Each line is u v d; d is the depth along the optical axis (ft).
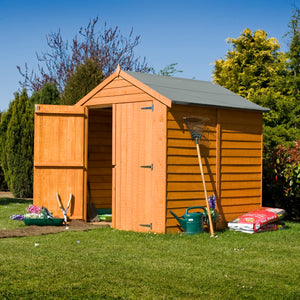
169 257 21.45
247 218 26.81
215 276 19.47
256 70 53.47
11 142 38.27
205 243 23.88
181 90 27.58
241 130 28.25
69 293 17.79
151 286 18.47
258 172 28.99
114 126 27.61
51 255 21.18
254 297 17.95
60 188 28.96
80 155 29.14
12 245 22.61
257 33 55.72
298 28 49.55
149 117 26.14
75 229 26.48
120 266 20.16
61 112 29.04
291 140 45.11
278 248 23.32
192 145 26.32
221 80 55.62
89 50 63.77
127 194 26.96
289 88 49.78
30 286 18.15
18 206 33.42
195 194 26.45
